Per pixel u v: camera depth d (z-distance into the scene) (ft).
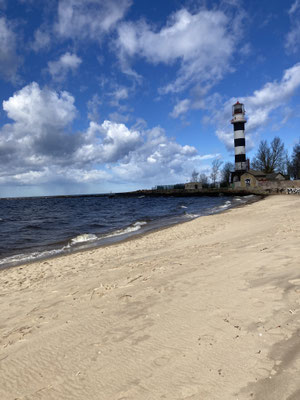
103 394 7.97
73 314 14.15
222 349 9.29
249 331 10.09
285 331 9.65
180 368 8.64
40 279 24.20
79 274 23.91
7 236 56.54
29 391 8.58
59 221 85.71
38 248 43.55
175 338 10.48
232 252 23.12
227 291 14.23
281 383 7.23
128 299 15.06
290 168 255.29
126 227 65.62
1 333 13.12
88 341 11.14
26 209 173.27
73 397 8.02
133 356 9.66
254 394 7.03
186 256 24.61
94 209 150.51
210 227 50.93
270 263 17.80
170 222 68.18
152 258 26.48
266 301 12.26
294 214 54.24
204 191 277.85
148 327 11.62
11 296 19.67
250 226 45.03
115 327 12.04
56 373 9.32
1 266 32.60
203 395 7.32
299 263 16.74
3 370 9.89
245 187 221.46
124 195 414.41
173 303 13.73
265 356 8.51
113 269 23.52
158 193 343.67
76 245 44.06
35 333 12.53
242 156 217.56
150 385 8.06
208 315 11.91
